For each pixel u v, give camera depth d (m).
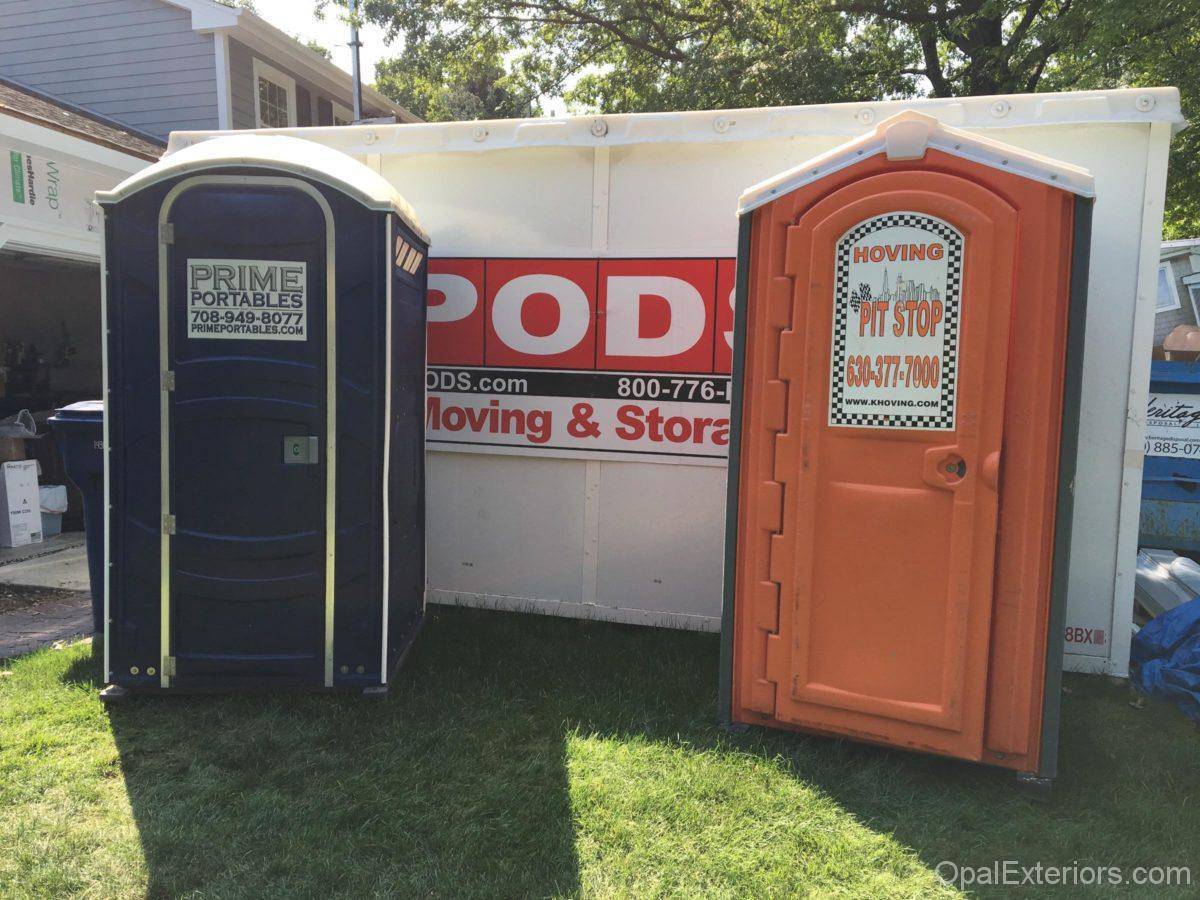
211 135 4.64
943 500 2.73
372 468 3.38
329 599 3.41
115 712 3.35
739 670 3.20
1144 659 3.90
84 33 11.41
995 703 2.76
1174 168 10.87
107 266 3.25
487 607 4.73
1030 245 2.60
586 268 4.39
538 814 2.68
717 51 14.39
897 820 2.66
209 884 2.34
